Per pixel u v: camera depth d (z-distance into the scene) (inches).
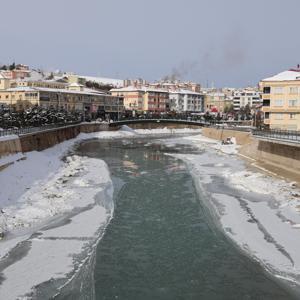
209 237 1108.5
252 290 827.4
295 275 873.5
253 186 1633.9
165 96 7076.8
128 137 4707.2
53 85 5861.2
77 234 1098.1
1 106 4126.5
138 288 837.2
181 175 2006.6
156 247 1043.3
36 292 797.9
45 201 1364.4
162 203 1451.8
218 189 1619.1
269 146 2301.9
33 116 3120.1
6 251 970.1
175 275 894.4
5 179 1534.2
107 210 1332.4
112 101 6092.5
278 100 2893.7
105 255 989.8
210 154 2928.2
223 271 909.2
